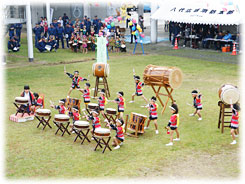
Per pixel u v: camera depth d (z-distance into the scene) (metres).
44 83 23.72
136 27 34.53
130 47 38.44
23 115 17.11
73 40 35.97
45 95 20.81
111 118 17.25
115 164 12.48
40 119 17.14
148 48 37.69
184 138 14.83
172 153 13.37
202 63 29.84
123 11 43.22
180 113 17.97
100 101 16.88
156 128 15.45
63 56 33.56
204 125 16.36
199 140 14.60
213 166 12.31
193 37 36.44
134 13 50.62
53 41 35.69
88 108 17.03
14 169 12.07
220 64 29.31
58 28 37.25
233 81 23.72
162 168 12.16
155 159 12.85
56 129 15.96
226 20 31.31
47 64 29.92
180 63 29.95
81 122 14.27
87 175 11.66
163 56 33.28
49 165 12.38
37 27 35.66
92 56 33.72
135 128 15.22
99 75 20.05
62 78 25.17
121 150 13.68
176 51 35.59
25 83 23.67
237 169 12.05
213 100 19.89
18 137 14.91
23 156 13.08
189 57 32.47
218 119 17.12
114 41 35.59
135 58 32.59
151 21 39.88
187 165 12.40
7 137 14.88
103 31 34.81
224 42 34.81
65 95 20.91
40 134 15.32
